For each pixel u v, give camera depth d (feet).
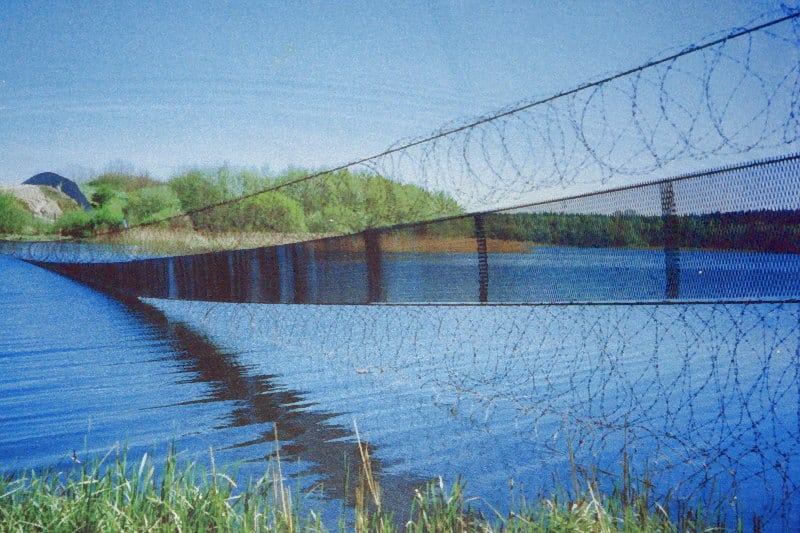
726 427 15.65
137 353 28.19
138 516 9.98
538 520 10.02
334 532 10.36
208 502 10.39
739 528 9.64
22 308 42.22
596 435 15.23
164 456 14.62
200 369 24.68
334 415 17.79
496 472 12.96
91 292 49.32
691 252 13.53
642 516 9.86
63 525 9.73
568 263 15.92
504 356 25.57
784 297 12.30
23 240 104.58
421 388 20.67
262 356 26.94
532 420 16.70
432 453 14.24
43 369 24.91
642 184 14.24
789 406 17.52
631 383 20.74
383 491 12.10
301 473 13.20
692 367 23.12
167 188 121.60
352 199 79.10
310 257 24.57
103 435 16.48
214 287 33.09
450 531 9.82
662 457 13.58
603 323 32.65
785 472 12.47
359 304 22.25
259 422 17.31
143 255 80.33
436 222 19.56
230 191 118.83
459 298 18.75
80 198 124.88
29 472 13.64
